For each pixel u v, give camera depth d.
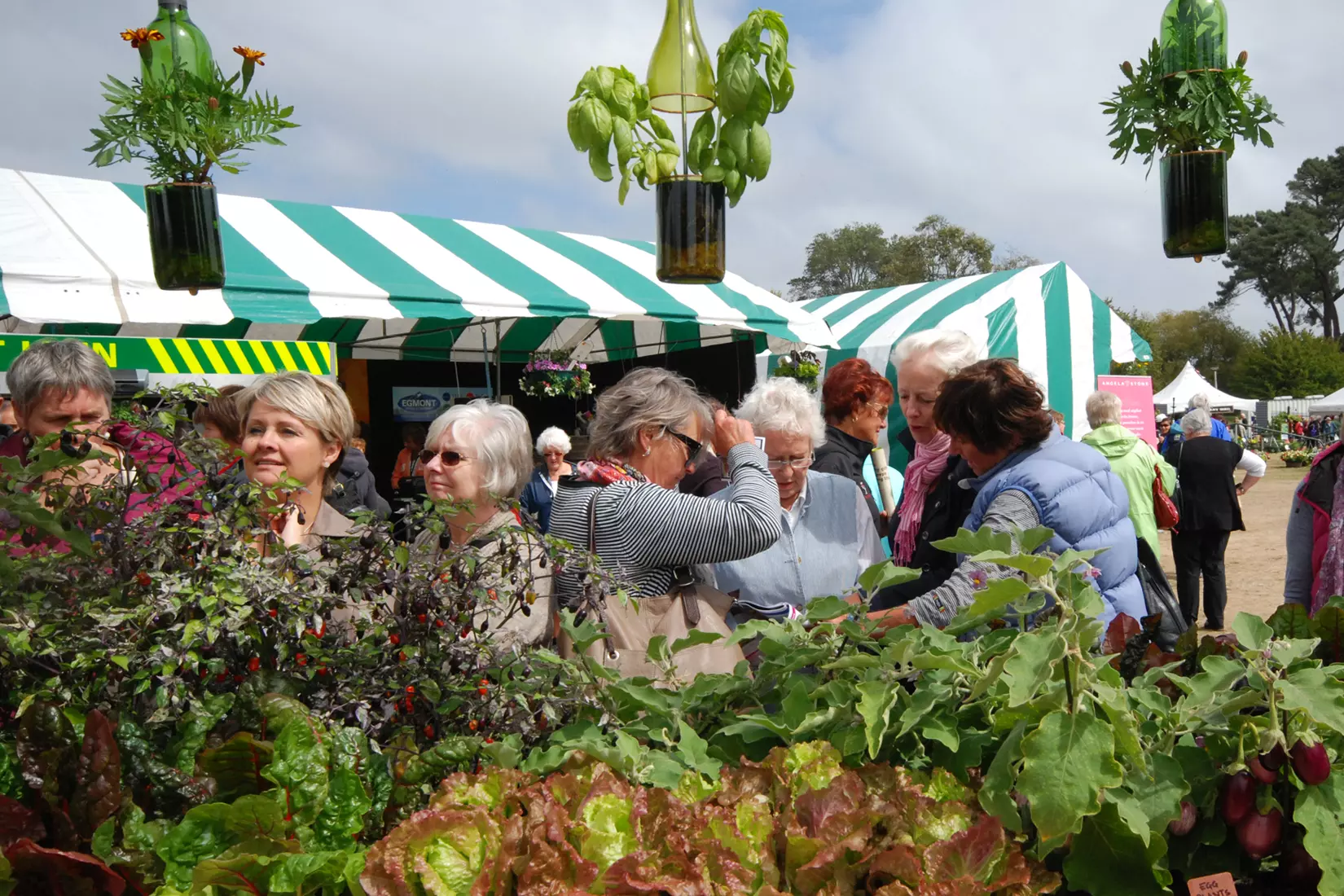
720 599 2.02
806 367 8.62
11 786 0.91
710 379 9.51
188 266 1.76
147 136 1.67
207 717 0.97
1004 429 1.96
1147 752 1.07
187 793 0.90
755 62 1.58
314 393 2.03
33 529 1.09
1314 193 77.12
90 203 5.18
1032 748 0.96
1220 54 1.77
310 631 1.05
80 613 1.02
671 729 1.23
